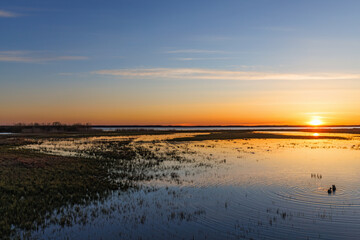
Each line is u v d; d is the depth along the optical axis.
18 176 20.69
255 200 16.02
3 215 13.41
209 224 12.62
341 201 15.79
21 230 11.95
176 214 13.83
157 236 11.47
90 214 13.80
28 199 15.87
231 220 13.08
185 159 32.12
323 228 12.20
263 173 23.77
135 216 13.57
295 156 35.00
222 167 26.83
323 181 20.64
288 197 16.58
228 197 16.62
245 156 34.94
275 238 11.27
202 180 21.14
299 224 12.62
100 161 29.58
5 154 31.72
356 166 27.38
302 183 20.03
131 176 22.56
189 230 12.02
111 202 15.70
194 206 15.04
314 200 15.95
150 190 18.27
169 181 20.84
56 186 18.47
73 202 15.64
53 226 12.38
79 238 11.27
